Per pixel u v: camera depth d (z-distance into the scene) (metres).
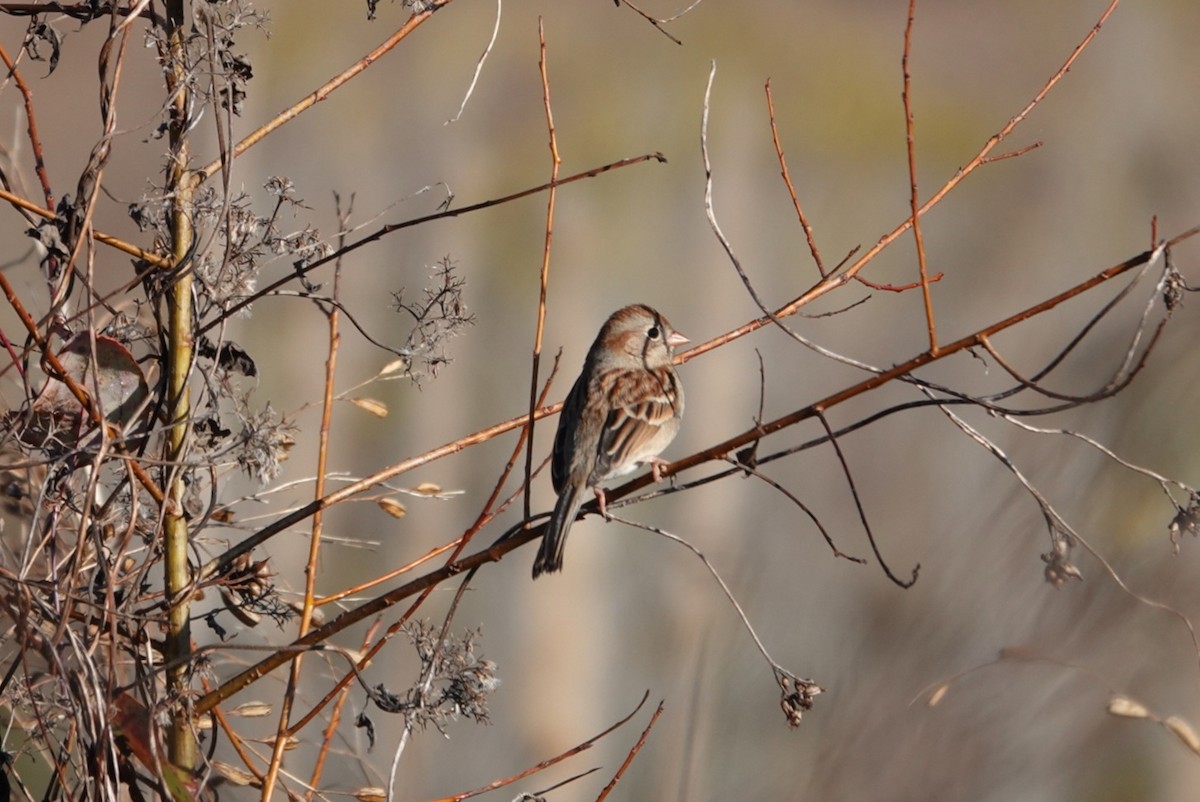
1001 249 27.64
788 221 27.84
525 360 23.22
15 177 7.60
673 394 9.23
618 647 18.81
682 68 30.22
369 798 7.04
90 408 6.68
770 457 6.62
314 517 7.33
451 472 20.30
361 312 19.98
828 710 6.99
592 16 30.91
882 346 23.59
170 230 7.04
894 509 14.21
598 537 19.34
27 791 6.70
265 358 19.59
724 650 9.30
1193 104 31.78
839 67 31.64
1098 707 6.80
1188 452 7.49
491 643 19.25
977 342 6.26
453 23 29.31
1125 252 28.11
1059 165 30.09
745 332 7.95
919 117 31.23
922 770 6.56
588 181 26.94
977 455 13.95
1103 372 11.07
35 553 6.48
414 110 27.20
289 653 6.76
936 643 6.95
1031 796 6.81
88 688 6.34
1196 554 7.19
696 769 8.71
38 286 8.91
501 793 16.84
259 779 6.91
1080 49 7.26
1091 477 7.38
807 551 14.09
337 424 19.77
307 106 7.11
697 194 27.53
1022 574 7.10
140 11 6.68
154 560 6.83
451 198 6.97
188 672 6.94
